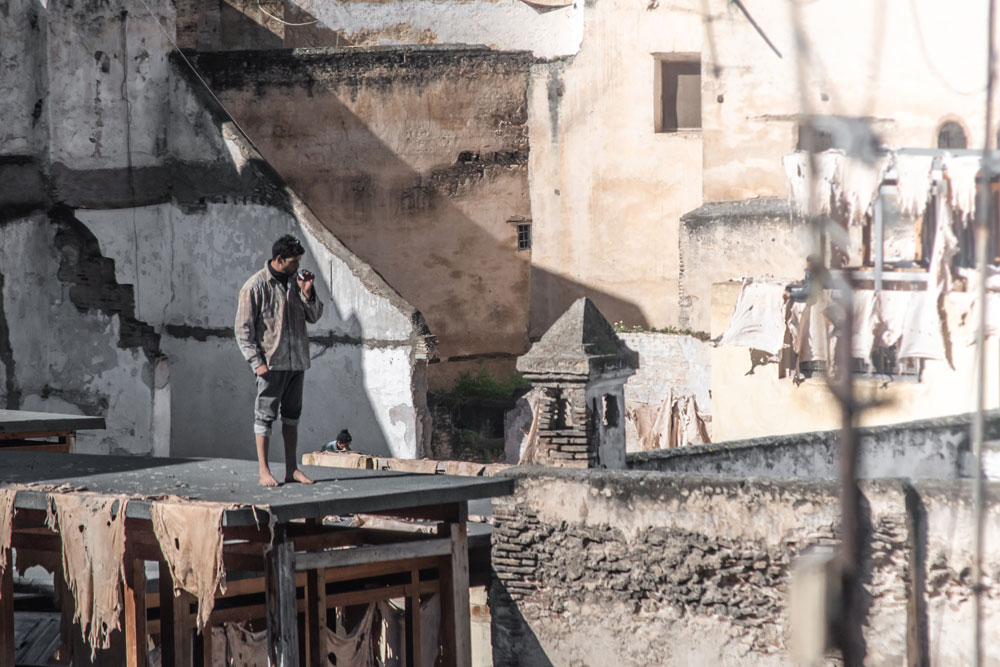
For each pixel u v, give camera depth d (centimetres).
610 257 4175
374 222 4256
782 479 1477
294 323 1520
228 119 3419
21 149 3356
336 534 1642
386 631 1900
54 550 1773
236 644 1773
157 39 3497
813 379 3031
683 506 1546
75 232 3378
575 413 1673
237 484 1552
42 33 3347
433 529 1817
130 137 3459
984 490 1354
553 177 4262
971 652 1352
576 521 1634
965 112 2792
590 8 4153
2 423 2350
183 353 3484
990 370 2569
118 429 3384
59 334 3412
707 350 3503
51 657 1862
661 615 1573
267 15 4362
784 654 1473
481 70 4253
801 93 824
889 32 2825
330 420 3192
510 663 1697
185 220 3475
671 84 4094
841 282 824
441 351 4269
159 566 1591
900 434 2188
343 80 4222
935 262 2625
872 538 1399
